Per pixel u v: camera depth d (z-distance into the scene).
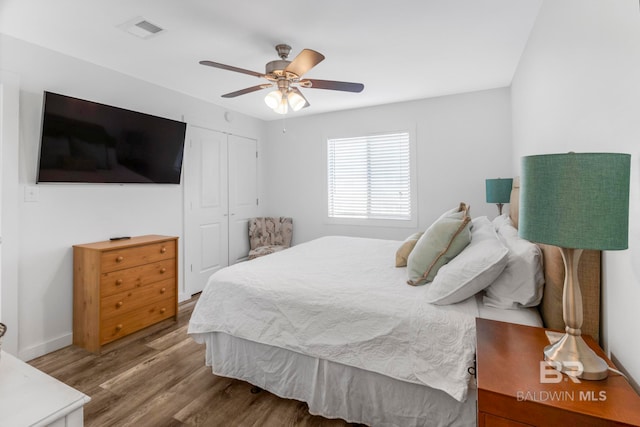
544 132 2.03
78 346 2.62
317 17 2.12
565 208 0.88
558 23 1.70
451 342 1.42
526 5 2.03
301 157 4.84
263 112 4.58
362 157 4.41
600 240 0.84
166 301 3.06
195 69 2.97
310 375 1.78
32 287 2.44
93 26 2.21
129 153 3.00
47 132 2.41
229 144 4.38
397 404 1.56
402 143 4.16
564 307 1.03
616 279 1.12
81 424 0.87
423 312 1.54
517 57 2.80
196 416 1.78
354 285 1.88
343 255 2.72
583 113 1.37
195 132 3.84
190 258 3.81
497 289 1.58
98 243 2.77
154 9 2.02
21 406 0.82
